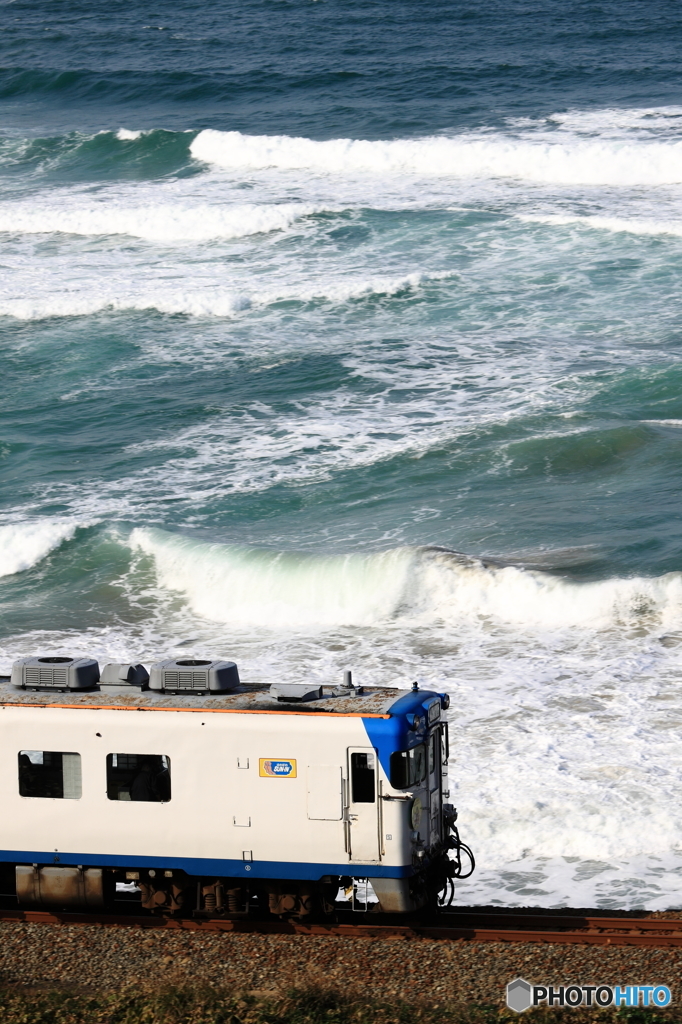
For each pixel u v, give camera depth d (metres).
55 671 44.25
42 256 155.25
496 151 178.50
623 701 63.31
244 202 167.62
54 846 42.66
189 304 135.12
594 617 73.81
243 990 37.28
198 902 42.31
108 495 94.94
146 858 42.03
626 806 52.19
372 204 164.88
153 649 73.31
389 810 40.06
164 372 119.81
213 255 151.88
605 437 97.31
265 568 79.88
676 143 173.38
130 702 42.41
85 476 99.06
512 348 119.19
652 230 146.75
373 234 154.12
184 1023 35.06
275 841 40.91
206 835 41.41
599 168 171.62
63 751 42.25
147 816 41.84
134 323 133.00
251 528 87.94
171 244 157.62
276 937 41.03
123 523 88.88
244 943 40.59
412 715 40.72
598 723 60.91
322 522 88.00
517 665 68.75
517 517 86.25
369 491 92.88
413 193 169.50
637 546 80.12
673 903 44.94
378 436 102.25
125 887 47.72
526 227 152.62
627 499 88.19
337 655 71.31
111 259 153.00
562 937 40.41
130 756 42.09
